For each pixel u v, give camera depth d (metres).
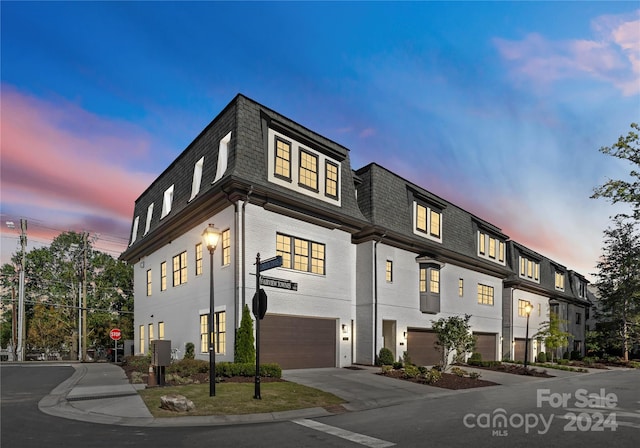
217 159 17.78
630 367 35.06
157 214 23.94
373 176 22.22
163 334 22.53
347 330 19.77
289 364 17.22
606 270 40.38
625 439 7.55
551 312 38.31
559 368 28.19
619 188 11.89
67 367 22.53
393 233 21.59
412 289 23.41
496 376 20.48
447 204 27.61
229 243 16.83
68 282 41.38
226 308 16.45
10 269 42.34
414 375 16.58
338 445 7.11
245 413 9.67
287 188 17.66
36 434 7.72
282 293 17.08
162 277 23.56
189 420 9.06
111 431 8.05
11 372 19.22
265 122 17.62
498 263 32.31
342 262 20.03
